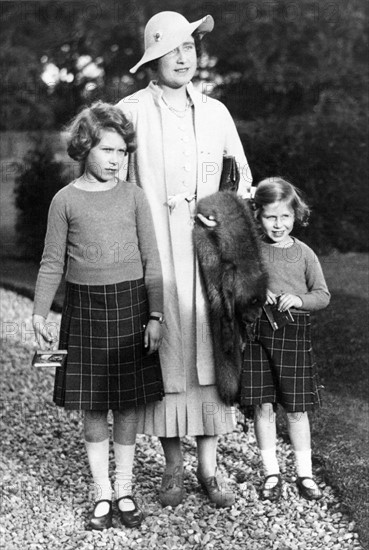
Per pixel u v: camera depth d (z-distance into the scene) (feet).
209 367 12.25
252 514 12.17
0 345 23.07
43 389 18.99
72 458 14.65
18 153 42.29
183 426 12.32
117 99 41.16
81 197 11.63
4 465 14.20
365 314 22.08
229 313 11.88
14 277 32.24
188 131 12.35
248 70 40.78
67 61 42.55
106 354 11.63
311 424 15.16
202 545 11.32
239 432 15.48
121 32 40.91
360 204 33.27
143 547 11.30
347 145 33.12
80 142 11.41
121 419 11.88
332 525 11.77
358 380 17.80
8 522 12.01
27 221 35.88
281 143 33.27
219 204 11.94
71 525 11.94
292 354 12.39
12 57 42.22
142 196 11.91
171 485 12.42
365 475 12.84
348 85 40.55
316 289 12.58
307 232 33.19
